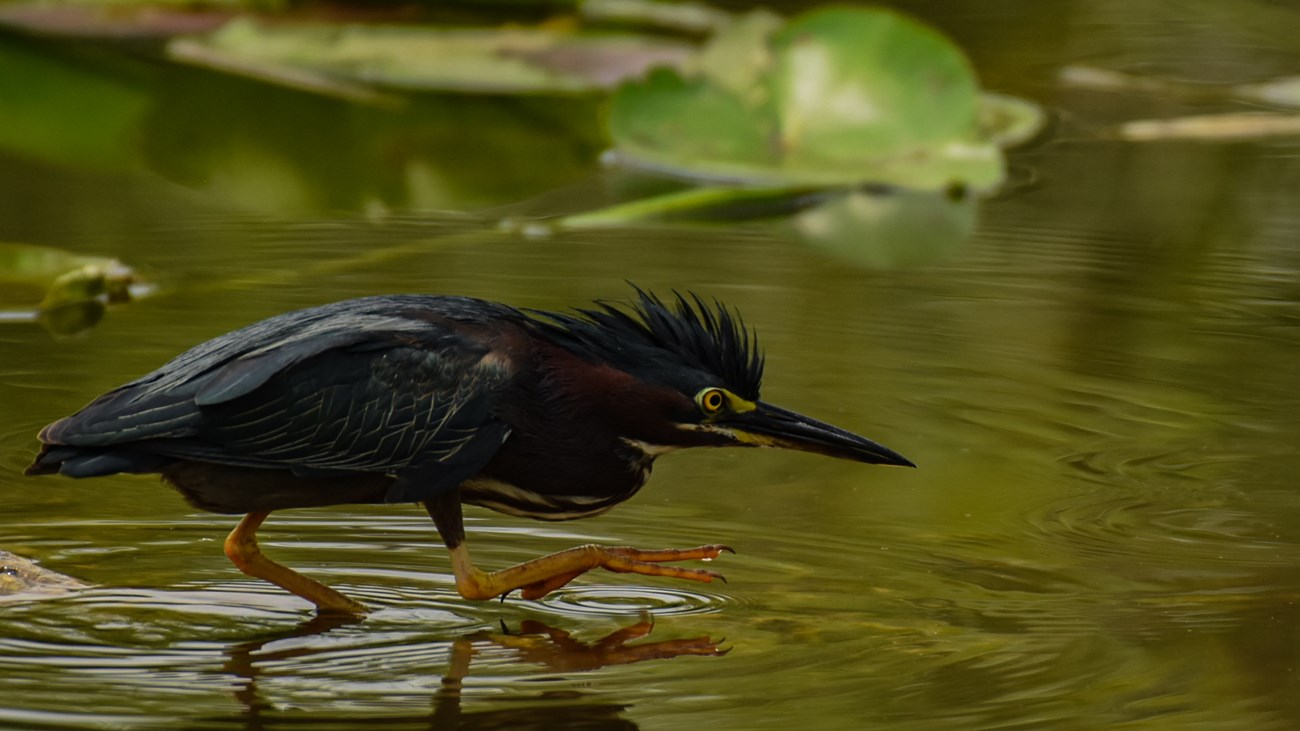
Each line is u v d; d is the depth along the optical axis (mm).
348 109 21031
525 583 9102
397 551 10047
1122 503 10703
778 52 20031
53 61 21859
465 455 9203
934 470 11281
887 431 11914
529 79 21219
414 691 7770
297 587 9156
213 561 9727
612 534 10266
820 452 9773
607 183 18969
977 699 7652
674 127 19453
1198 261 16344
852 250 16672
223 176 18281
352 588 9398
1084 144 20875
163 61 22578
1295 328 14508
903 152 19141
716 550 9172
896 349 13750
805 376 13039
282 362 8945
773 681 7922
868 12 20234
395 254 15781
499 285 14758
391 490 9195
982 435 11969
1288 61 24297
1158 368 13398
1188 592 9164
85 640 8367
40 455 8883
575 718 7457
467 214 17469
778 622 8828
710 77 19891
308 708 7527
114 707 7477
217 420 8891
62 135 19359
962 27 25844
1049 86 23125
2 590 9016
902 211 18359
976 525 10297
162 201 17422
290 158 18953
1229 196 18609
